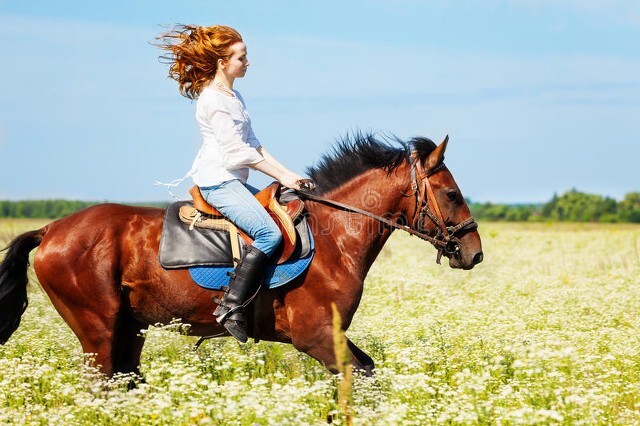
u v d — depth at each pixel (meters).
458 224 6.80
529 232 42.94
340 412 5.74
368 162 6.82
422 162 6.80
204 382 5.80
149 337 7.26
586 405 5.60
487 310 10.57
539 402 5.79
